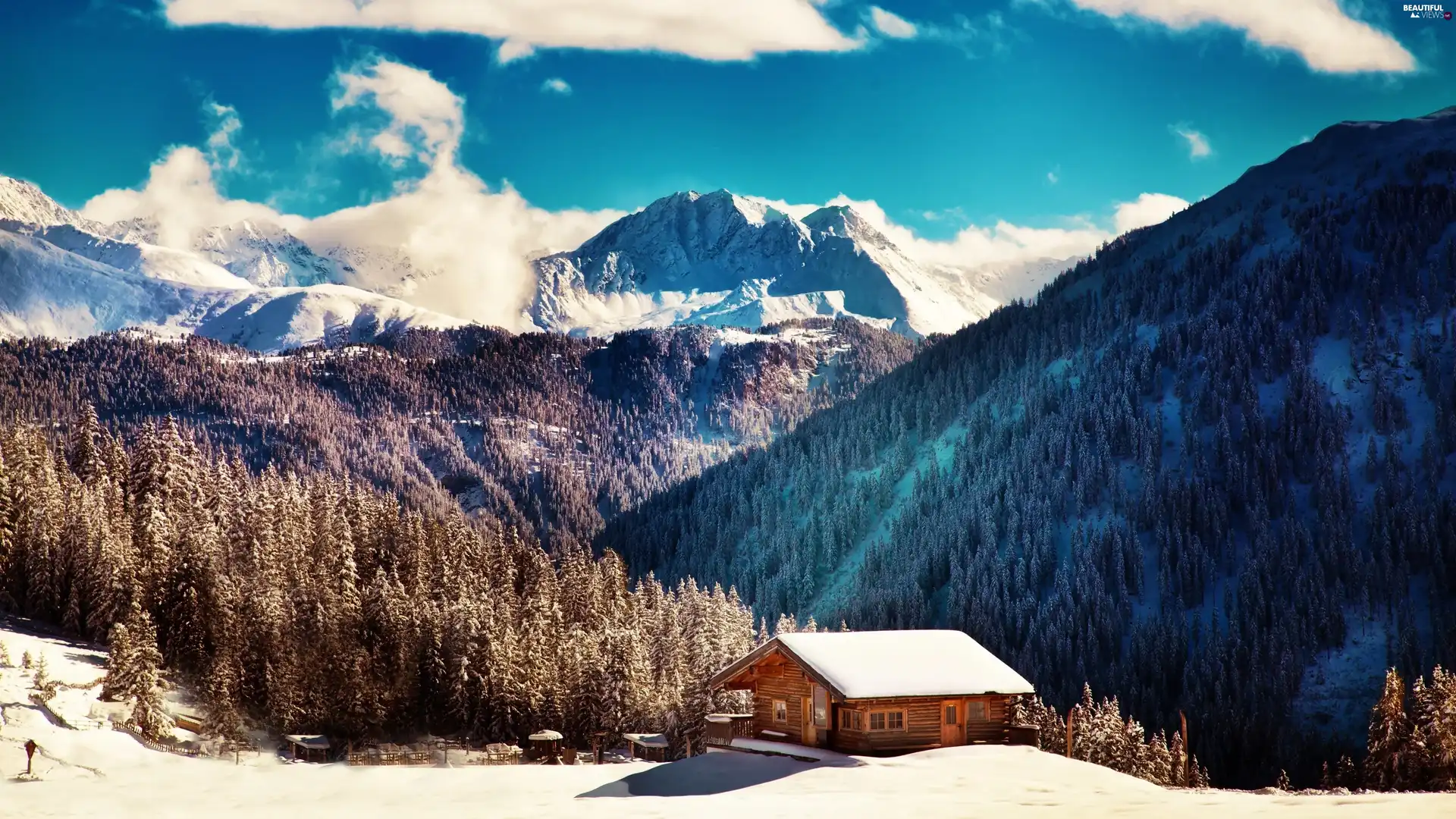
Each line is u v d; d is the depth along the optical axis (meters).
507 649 111.38
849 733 52.38
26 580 118.69
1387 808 34.38
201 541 114.56
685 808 40.78
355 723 104.38
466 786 54.62
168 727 90.81
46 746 76.69
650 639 125.62
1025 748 51.38
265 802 53.38
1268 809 35.44
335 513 137.62
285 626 108.81
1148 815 35.03
